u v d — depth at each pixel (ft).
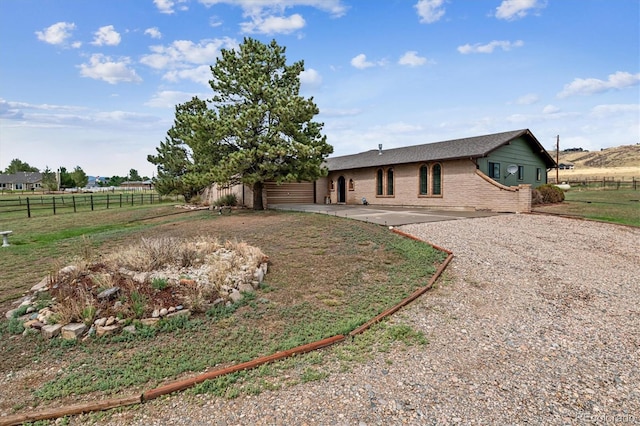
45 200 109.40
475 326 15.78
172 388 10.74
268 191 72.84
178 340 14.24
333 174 82.33
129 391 10.89
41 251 29.78
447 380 11.47
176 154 82.53
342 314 16.99
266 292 19.69
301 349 13.30
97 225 50.39
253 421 9.42
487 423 9.30
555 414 9.69
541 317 16.72
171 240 23.35
